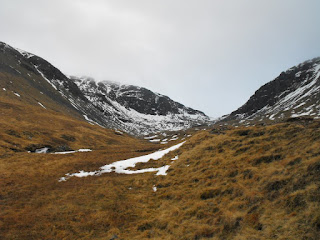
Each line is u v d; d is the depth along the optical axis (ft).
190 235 45.24
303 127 76.74
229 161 75.56
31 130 223.30
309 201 39.78
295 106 533.14
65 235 53.26
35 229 55.93
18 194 79.25
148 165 113.09
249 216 43.88
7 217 61.52
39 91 472.44
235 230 42.16
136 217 60.18
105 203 70.13
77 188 86.02
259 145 77.66
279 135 78.95
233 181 62.18
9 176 96.73
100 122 647.56
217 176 69.92
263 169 59.72
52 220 60.34
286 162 56.75
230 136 101.96
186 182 75.77
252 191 51.60
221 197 57.11
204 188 65.10
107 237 51.34
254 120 640.99
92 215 62.18
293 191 44.91
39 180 95.86
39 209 67.51
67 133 262.67
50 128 258.37
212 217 49.26
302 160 53.26
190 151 105.91
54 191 83.30
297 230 35.70
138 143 365.61
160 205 65.41
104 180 94.68
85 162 126.62
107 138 313.12
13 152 144.77
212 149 96.02
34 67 653.71
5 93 339.36
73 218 61.05
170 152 124.88
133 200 72.08
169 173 90.17
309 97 524.93
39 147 185.88
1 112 251.60
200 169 81.25
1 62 467.93
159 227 52.47
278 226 38.40
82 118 515.50
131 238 49.52
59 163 122.72
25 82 455.63
